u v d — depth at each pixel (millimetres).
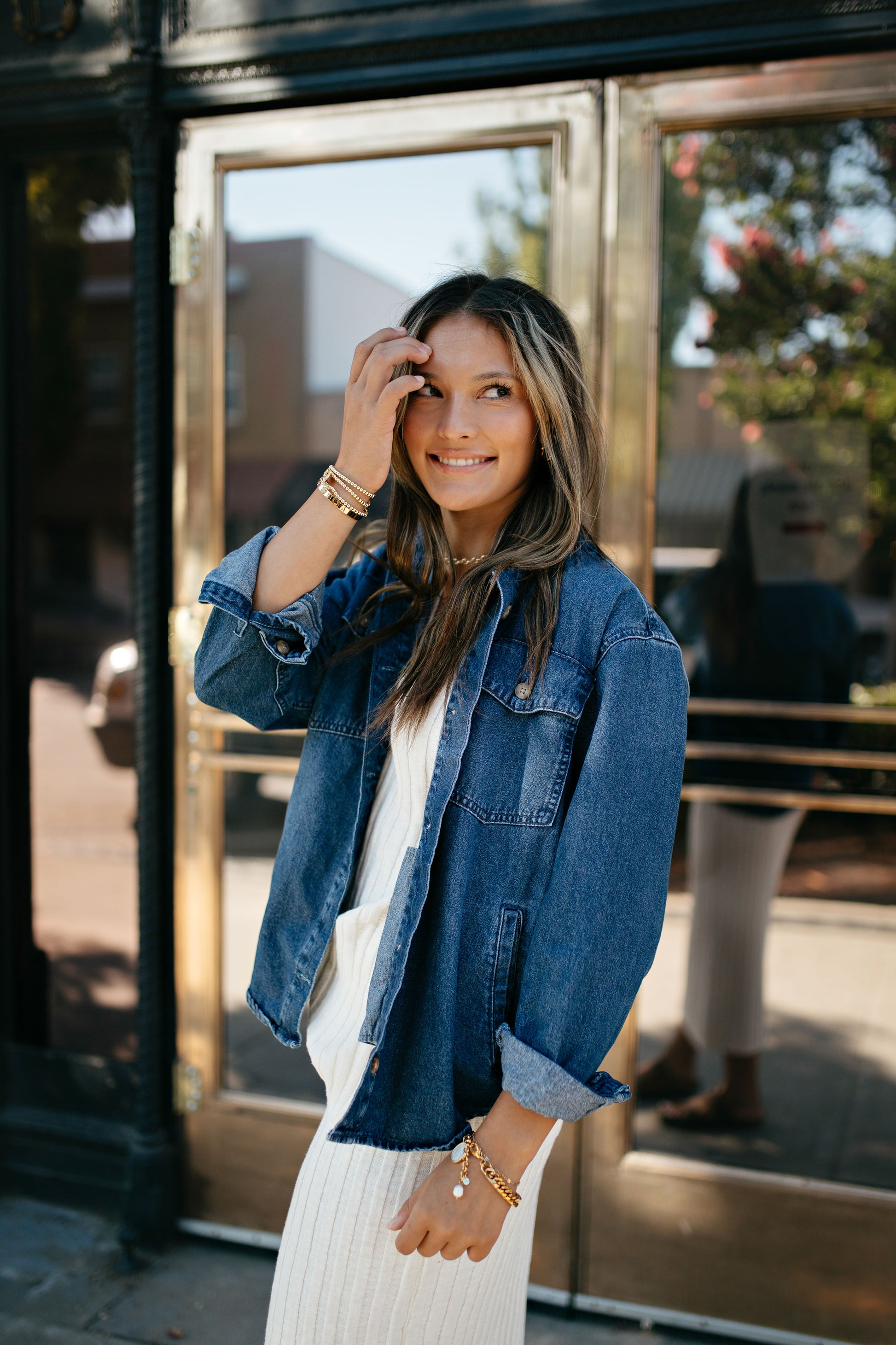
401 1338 1052
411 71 1945
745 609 2039
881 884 1975
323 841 1178
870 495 2012
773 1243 1896
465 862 1027
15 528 2428
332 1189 1072
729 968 2045
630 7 1792
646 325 1931
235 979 2258
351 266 2523
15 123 2207
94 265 4773
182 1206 2236
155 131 2096
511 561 1043
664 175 1939
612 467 1976
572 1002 921
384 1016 1014
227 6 2008
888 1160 1932
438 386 1035
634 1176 1957
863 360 2004
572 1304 1978
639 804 942
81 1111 2348
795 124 1868
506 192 2031
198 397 2172
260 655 1117
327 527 1062
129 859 4785
